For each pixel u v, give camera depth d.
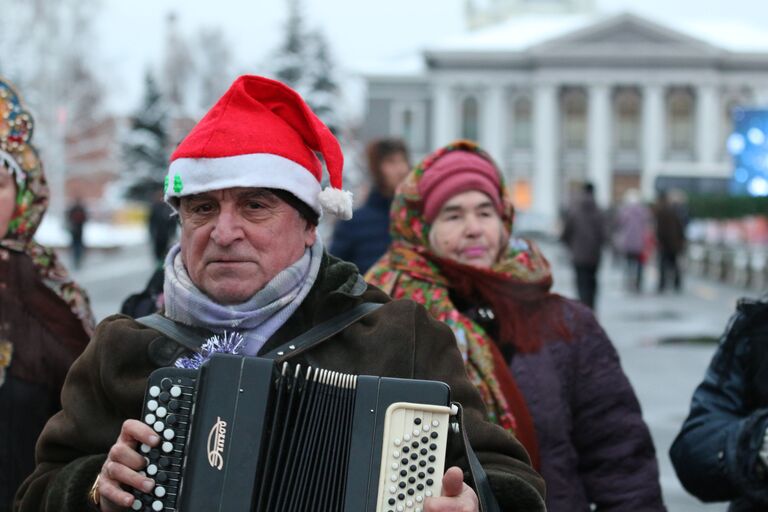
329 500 2.58
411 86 88.25
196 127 2.97
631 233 27.72
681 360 14.57
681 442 3.76
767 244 40.44
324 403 2.64
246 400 2.62
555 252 48.31
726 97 84.75
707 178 51.94
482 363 3.90
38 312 4.12
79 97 44.19
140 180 69.50
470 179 4.29
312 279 2.99
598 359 4.03
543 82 83.62
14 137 4.16
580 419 4.00
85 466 2.86
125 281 28.19
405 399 2.61
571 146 85.94
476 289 4.09
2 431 3.96
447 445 2.69
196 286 2.98
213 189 2.87
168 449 2.62
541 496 2.80
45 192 4.25
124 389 2.87
